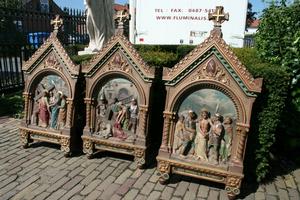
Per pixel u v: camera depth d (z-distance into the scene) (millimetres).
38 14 11117
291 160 5473
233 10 9945
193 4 10312
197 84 4180
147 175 4652
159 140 5566
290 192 4371
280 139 5586
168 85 4309
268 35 5508
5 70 9539
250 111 4012
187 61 4148
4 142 5789
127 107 4828
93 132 5066
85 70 4891
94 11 6746
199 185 4445
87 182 4398
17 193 4086
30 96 5355
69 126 5113
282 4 5750
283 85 4199
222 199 4121
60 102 5184
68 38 12617
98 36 7020
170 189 4301
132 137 4848
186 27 10562
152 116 5070
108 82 4895
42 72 5207
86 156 5191
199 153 4312
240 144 4082
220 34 3980
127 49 4578
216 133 4176
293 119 5348
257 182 4590
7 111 7875
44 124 5344
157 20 10773
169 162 4344
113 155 5285
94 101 4977
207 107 4230
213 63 4059
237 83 3992
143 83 4613
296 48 5188
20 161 4996
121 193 4148
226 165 4164
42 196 4031
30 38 11672
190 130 4320
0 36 9930
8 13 9852
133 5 10859
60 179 4465
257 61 5238
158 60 5465
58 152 5371
